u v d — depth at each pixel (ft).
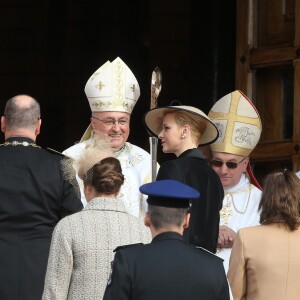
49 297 75.77
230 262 80.18
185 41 158.40
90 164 77.66
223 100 102.63
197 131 88.84
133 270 68.23
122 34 164.14
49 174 83.66
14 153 83.82
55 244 76.43
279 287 78.95
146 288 67.97
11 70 165.89
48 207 83.46
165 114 89.25
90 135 99.25
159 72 95.14
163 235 69.41
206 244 84.28
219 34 131.54
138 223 77.77
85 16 165.27
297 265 79.15
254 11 120.06
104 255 76.23
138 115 158.81
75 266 76.33
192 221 83.82
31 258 82.64
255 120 102.12
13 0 165.78
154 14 159.22
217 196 85.40
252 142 101.86
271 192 80.18
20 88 165.78
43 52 165.58
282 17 119.03
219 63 131.54
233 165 100.89
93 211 77.10
